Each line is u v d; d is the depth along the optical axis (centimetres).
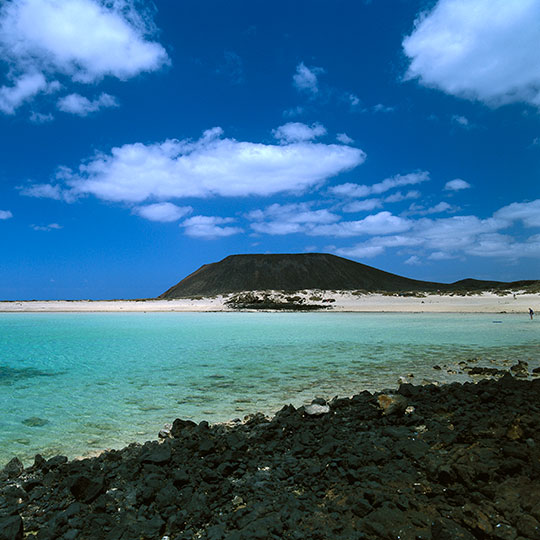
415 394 1080
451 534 424
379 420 859
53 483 633
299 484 585
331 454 672
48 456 786
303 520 479
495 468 536
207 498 549
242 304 9169
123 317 6500
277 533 454
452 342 2641
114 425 983
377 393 1119
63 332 3756
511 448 580
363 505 485
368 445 691
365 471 583
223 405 1163
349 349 2375
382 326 4066
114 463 697
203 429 848
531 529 410
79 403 1202
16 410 1126
